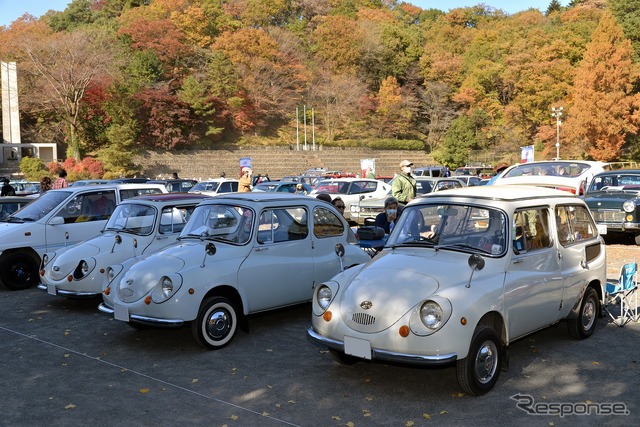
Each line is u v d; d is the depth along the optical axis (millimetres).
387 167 73812
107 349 6656
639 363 5906
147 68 65750
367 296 5133
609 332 7023
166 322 6184
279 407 4938
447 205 5965
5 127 58562
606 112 52500
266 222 7141
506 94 78438
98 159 56406
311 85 82188
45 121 64688
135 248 8320
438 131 80688
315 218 7707
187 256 6637
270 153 70562
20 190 26906
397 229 6176
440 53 85562
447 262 5402
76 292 8023
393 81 82750
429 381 5516
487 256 5453
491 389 5223
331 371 5832
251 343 6809
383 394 5199
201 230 7242
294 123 82312
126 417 4766
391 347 4879
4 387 5477
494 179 15859
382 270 5441
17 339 7090
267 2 98250
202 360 6207
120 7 100938
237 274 6699
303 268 7375
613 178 14680
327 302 5441
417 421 4613
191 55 77062
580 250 6504
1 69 59562
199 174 62656
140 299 6395
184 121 65938
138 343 6887
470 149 71375
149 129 63688
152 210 8625
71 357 6371
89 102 59844
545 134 61000
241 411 4863
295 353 6430
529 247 5785
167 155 63781
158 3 88062
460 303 4891
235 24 91750
